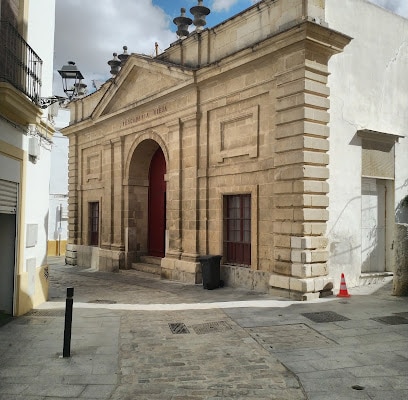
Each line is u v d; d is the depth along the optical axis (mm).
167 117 14273
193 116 13047
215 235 12469
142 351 6332
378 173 11992
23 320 8367
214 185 12570
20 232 8914
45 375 5375
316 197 10023
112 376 5336
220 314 8609
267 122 10922
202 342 6742
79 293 11977
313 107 10055
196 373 5414
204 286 11812
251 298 10148
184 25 15820
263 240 10977
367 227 11969
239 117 11727
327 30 9828
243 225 11883
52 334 7312
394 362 5648
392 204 12391
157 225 16922
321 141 10117
